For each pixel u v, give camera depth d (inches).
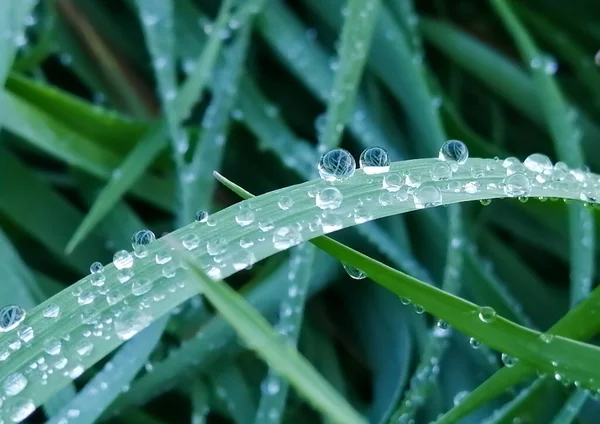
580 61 9.5
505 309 8.4
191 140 8.9
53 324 7.5
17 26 8.4
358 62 8.6
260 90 9.1
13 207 8.6
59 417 7.6
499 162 7.8
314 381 7.0
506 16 9.0
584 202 7.8
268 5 9.1
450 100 9.5
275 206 7.6
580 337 7.7
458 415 7.7
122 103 9.2
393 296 8.5
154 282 7.5
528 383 8.2
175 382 8.1
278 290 8.3
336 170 7.7
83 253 8.6
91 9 9.3
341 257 7.4
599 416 8.2
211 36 8.8
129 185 8.5
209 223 7.6
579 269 8.3
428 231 8.7
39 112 8.5
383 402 8.3
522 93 9.3
